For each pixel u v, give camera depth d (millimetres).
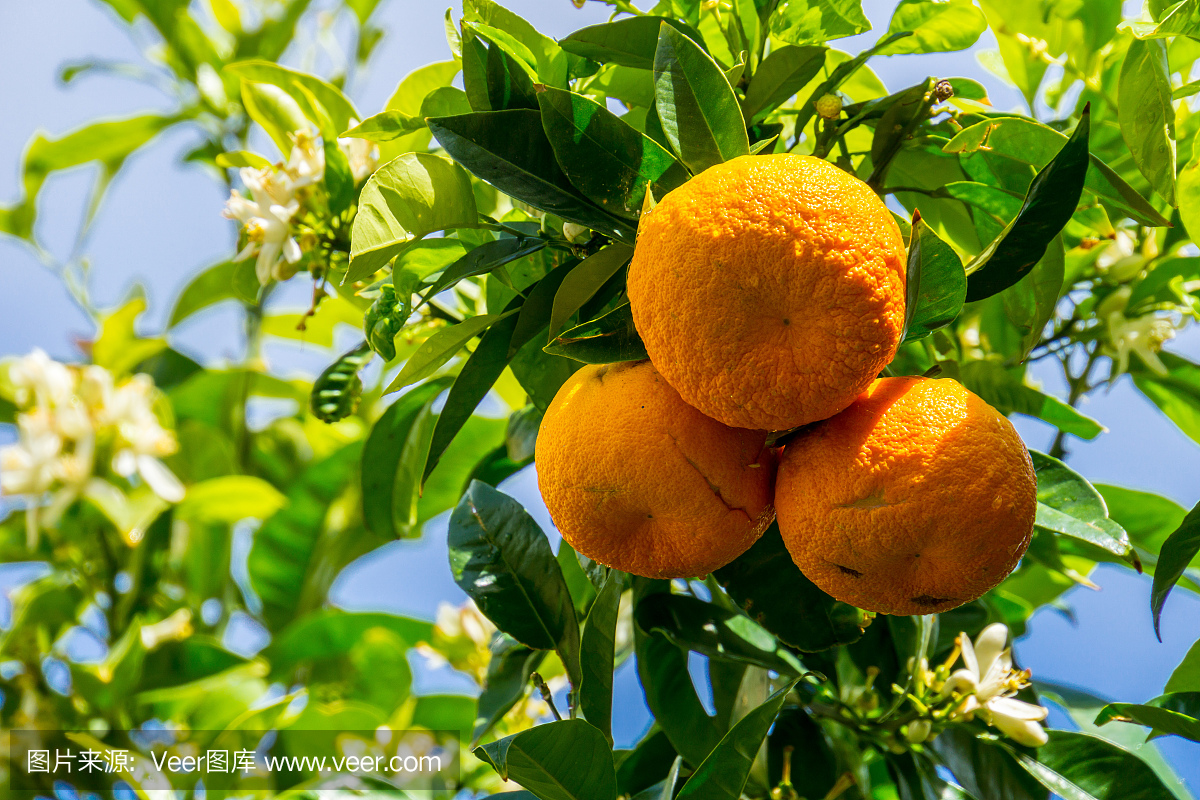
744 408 801
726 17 954
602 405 829
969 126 923
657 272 799
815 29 922
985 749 981
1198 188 911
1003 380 1005
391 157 1020
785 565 903
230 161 1049
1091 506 874
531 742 874
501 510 981
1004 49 1046
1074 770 967
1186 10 868
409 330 1041
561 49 919
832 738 1034
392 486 1072
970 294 859
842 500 811
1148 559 1066
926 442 810
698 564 839
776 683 1021
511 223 927
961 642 980
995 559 812
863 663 1009
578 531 840
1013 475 811
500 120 869
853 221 792
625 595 1052
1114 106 1017
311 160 1006
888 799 1080
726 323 792
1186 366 1073
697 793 883
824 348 792
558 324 870
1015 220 844
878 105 926
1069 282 1064
